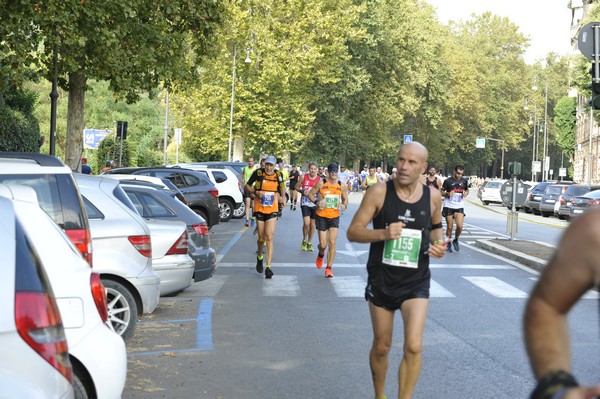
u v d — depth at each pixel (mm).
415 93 76250
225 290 14195
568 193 45531
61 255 5672
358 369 8438
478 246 23859
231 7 53656
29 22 19172
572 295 2090
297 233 26672
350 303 12906
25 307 3670
